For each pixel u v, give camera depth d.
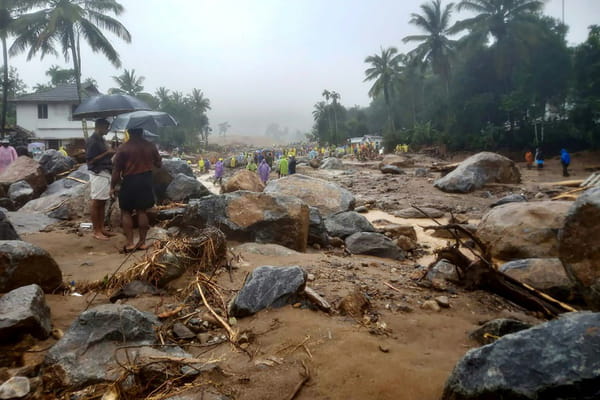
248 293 3.58
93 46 32.00
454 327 3.57
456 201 14.78
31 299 3.04
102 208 6.29
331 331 3.14
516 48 43.84
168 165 9.89
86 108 6.61
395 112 76.56
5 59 31.16
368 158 43.91
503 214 8.13
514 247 7.49
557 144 40.72
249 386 2.47
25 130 37.38
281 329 3.17
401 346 3.07
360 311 3.73
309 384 2.49
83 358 2.61
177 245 4.53
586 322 1.97
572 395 1.75
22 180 9.57
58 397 2.40
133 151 5.50
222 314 3.54
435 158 45.75
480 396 1.97
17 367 2.64
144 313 3.26
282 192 10.53
